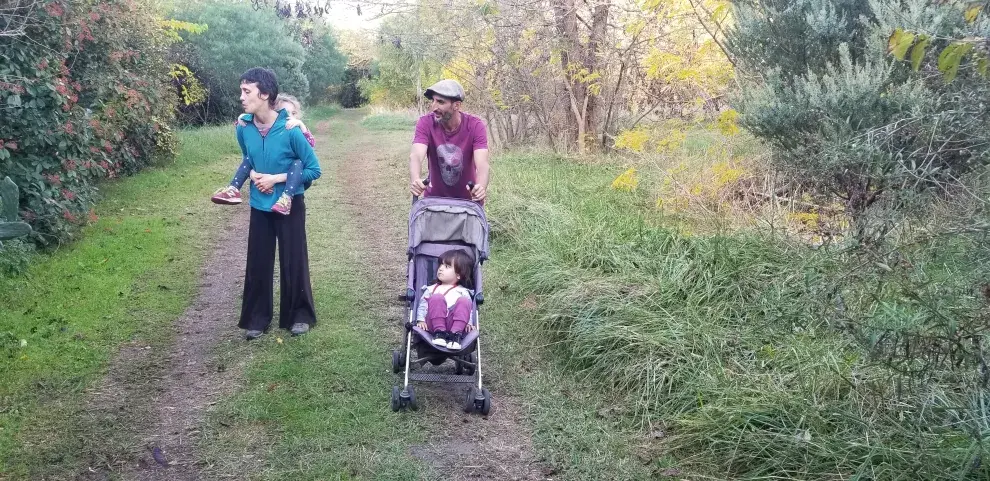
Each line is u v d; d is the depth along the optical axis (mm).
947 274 4398
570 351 5418
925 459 3340
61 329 5754
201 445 4219
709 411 4230
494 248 8242
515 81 14859
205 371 5219
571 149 14562
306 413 4598
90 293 6668
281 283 5867
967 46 3086
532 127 16359
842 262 4594
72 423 4414
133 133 13062
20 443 4160
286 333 5887
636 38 12391
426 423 4531
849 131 6070
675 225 7512
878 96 6055
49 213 7922
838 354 4488
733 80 9680
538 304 6301
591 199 9531
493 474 4012
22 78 7469
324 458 4094
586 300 5746
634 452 4176
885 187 5086
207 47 27906
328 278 7367
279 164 5527
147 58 13742
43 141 8031
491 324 6078
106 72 11148
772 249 6258
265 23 29812
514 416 4664
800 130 6773
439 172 5309
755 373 4516
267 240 5719
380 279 7375
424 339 4520
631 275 6129
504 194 9930
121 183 12234
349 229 9594
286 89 32000
